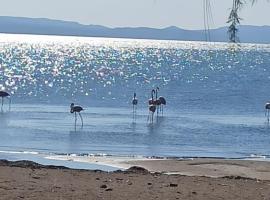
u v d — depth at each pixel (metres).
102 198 10.98
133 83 77.62
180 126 38.62
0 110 44.94
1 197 10.71
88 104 52.41
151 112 45.06
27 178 13.11
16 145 29.34
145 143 31.41
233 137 34.62
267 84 81.06
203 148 30.42
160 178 14.17
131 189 12.07
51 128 35.78
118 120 40.91
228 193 12.07
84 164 23.61
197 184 13.24
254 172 22.16
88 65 110.69
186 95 62.88
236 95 64.12
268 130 37.78
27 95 58.38
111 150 28.64
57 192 11.42
